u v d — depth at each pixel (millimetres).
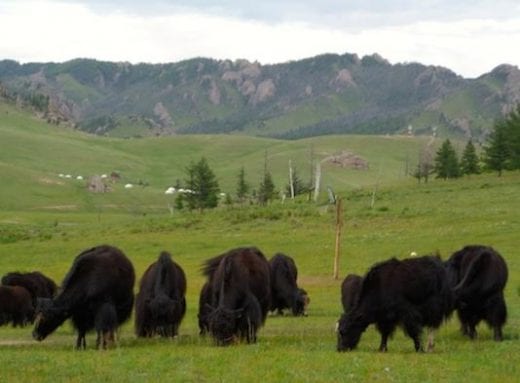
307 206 91312
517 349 15875
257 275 18266
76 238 73000
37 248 64125
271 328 22516
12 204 185750
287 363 14195
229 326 16891
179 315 19016
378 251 53125
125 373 13352
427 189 103438
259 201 137375
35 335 17031
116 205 196625
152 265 19250
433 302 16016
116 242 66125
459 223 63156
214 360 14609
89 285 16906
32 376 13055
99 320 16922
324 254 53531
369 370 13445
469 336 18344
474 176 125938
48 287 26406
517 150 116875
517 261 44688
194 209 134750
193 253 58438
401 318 15914
